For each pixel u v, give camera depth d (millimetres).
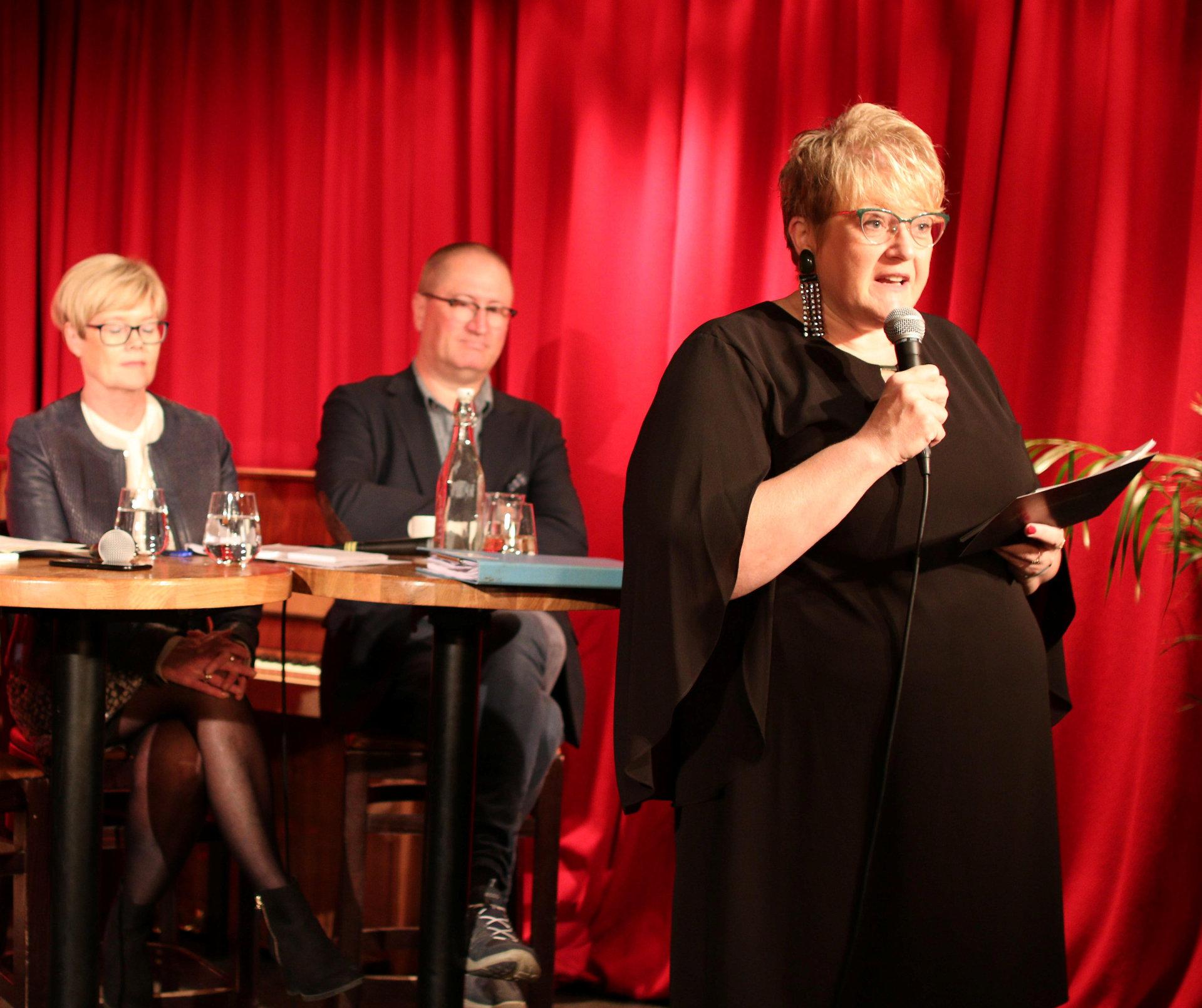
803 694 1254
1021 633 1322
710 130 2703
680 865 1305
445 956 1746
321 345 3150
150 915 1996
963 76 2506
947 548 1293
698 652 1188
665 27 2746
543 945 2209
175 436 2307
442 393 2598
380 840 2582
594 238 2801
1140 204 2346
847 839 1231
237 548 1776
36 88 3506
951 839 1236
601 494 2805
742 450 1242
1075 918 2361
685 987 1269
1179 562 2281
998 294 2424
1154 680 2287
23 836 1862
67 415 2215
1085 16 2412
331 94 3127
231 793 1953
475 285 2547
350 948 2092
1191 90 2334
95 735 1638
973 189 2438
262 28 3250
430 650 2232
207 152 3320
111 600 1463
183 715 2041
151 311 2242
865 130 1311
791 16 2645
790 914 1229
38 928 1859
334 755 2537
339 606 2252
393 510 2316
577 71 2863
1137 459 1256
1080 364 2377
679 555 1202
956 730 1250
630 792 1248
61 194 3490
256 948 2203
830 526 1203
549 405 2924
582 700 2293
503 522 1943
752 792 1246
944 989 1230
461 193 3023
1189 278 2275
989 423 1383
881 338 1388
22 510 2115
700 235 2703
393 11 3043
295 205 3211
